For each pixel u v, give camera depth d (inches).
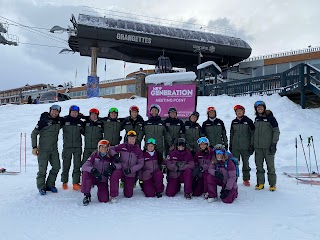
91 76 1117.1
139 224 146.3
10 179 264.5
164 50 1168.8
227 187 188.7
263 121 224.2
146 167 209.5
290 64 1215.6
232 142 240.8
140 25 1127.0
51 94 909.2
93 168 187.5
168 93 309.0
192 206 181.0
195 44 1175.0
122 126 241.6
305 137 385.7
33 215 161.3
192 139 245.8
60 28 1131.3
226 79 1145.4
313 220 152.3
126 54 1209.4
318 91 463.2
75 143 226.4
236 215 161.3
